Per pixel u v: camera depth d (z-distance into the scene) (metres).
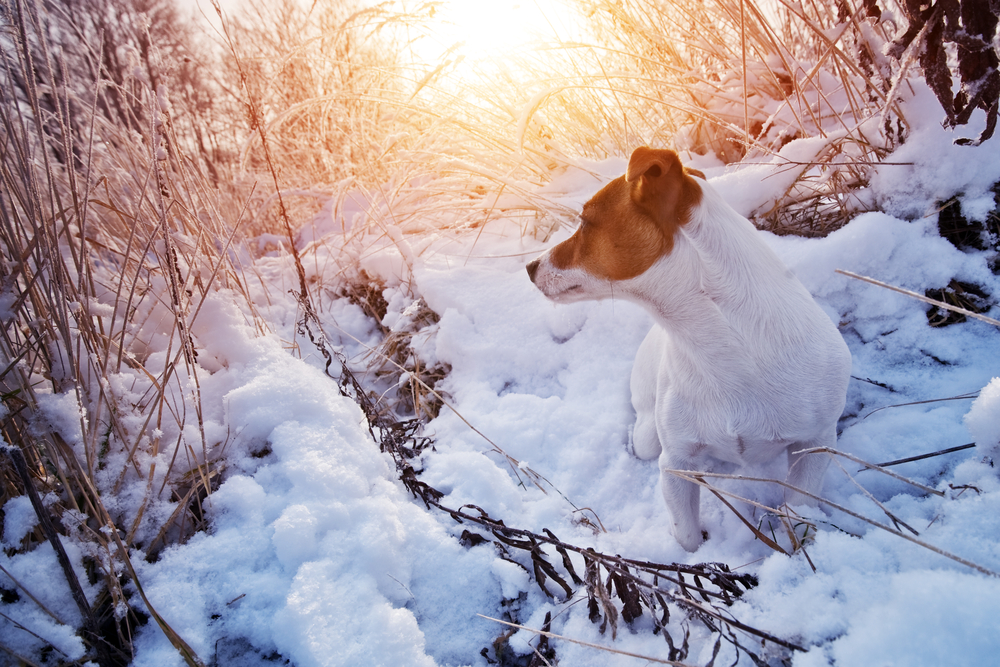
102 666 1.65
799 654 1.43
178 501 2.09
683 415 2.16
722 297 1.94
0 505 1.84
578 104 4.08
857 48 2.88
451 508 2.35
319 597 1.72
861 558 1.63
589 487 2.60
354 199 4.44
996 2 1.90
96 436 1.98
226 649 1.73
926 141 2.74
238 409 2.32
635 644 1.77
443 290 3.63
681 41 3.81
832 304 2.81
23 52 1.95
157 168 2.16
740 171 3.27
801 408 1.99
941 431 2.30
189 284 2.81
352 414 2.44
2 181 1.99
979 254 2.70
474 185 4.38
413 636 1.69
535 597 2.01
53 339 2.04
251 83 4.68
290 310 3.90
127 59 2.69
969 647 1.26
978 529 1.61
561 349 3.25
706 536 2.29
